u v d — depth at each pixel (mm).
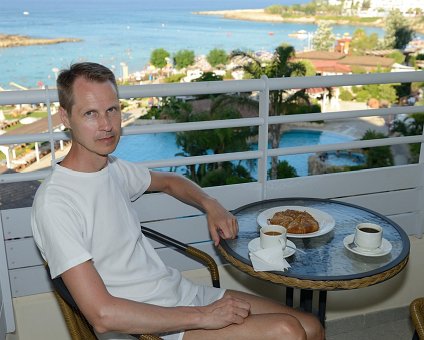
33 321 2051
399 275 2531
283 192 2273
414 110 2258
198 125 1989
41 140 1812
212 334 1435
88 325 1444
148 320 1271
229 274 2289
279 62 19812
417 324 1317
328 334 2373
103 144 1343
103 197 1400
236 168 19797
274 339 1393
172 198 2119
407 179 2480
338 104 32375
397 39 39656
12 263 1987
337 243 1626
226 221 1717
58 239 1260
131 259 1485
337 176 2342
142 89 1882
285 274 1416
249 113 19625
